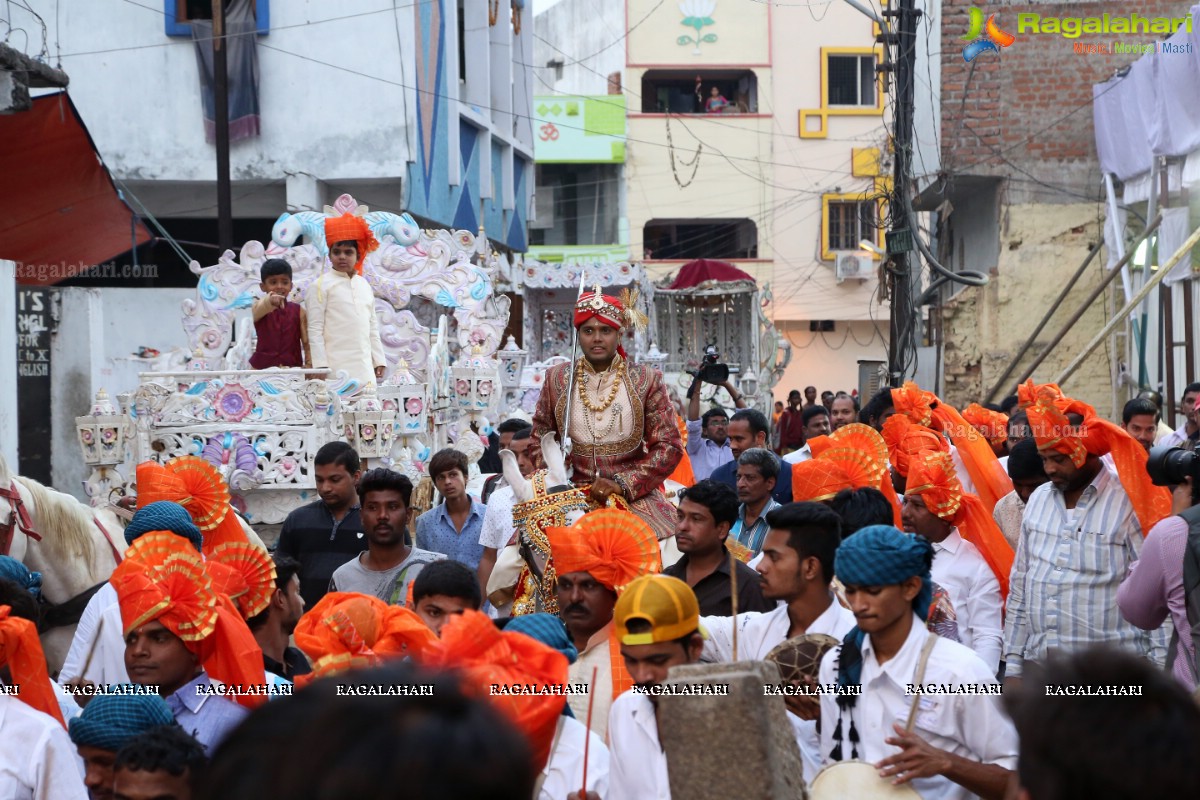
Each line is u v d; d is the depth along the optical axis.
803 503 6.36
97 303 21.84
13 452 15.28
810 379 53.28
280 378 12.64
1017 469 9.98
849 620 6.28
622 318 9.07
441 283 16.92
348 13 28.80
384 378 14.88
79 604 9.37
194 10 29.23
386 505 9.22
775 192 52.19
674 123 51.88
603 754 5.45
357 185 30.45
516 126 39.50
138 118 28.91
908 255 25.38
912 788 5.02
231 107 28.78
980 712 5.29
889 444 10.88
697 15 52.19
